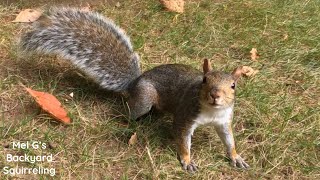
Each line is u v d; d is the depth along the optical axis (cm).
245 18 124
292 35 119
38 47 98
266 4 129
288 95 103
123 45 100
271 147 91
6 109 94
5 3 120
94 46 98
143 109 93
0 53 105
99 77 98
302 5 129
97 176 84
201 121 85
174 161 87
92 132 91
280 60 112
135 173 85
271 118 97
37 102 92
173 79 92
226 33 118
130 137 91
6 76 100
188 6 127
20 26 113
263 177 87
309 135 94
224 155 90
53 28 98
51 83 100
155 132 92
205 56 113
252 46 116
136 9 124
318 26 123
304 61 113
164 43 114
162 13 123
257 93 102
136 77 98
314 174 88
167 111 94
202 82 84
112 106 97
